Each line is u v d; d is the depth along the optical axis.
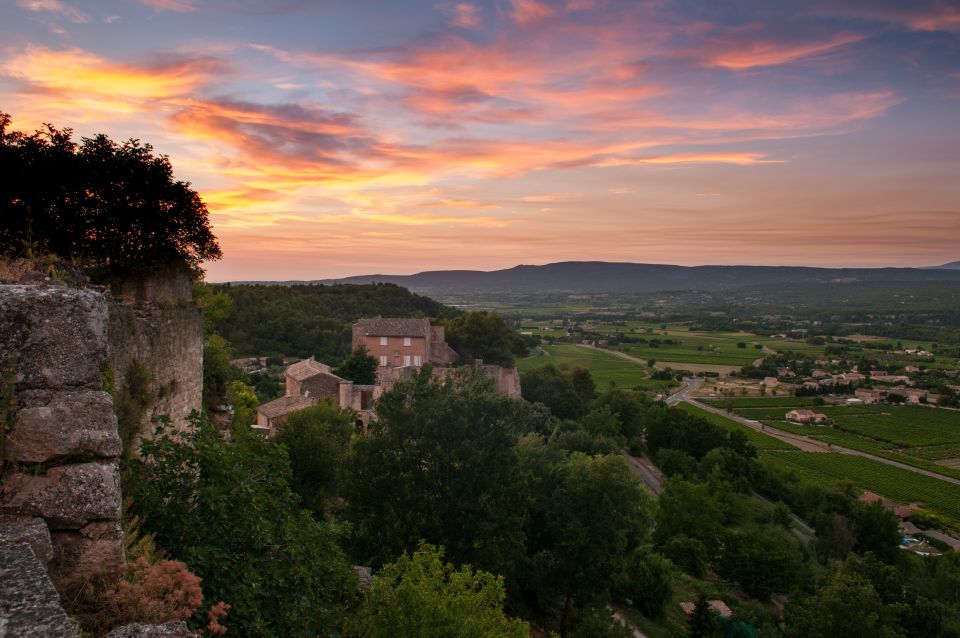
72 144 17.55
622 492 30.66
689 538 51.53
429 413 25.78
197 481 10.45
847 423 152.50
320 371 55.81
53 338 6.60
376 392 55.22
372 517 25.14
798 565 49.53
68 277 11.70
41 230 16.92
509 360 89.62
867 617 35.25
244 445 11.56
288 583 9.66
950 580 55.31
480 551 24.69
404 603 13.33
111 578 6.42
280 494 11.48
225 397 26.52
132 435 12.81
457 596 14.22
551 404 89.75
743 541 50.34
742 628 38.16
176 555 9.04
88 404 6.64
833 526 64.94
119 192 17.72
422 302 129.25
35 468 6.34
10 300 6.48
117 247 17.91
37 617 4.17
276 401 50.59
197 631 7.12
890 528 69.69
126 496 9.36
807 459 120.19
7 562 4.94
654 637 34.12
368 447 26.09
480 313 91.12
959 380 194.25
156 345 15.05
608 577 30.55
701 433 91.06
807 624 36.88
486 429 26.00
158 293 18.73
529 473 28.58
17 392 6.42
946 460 126.25
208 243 20.05
